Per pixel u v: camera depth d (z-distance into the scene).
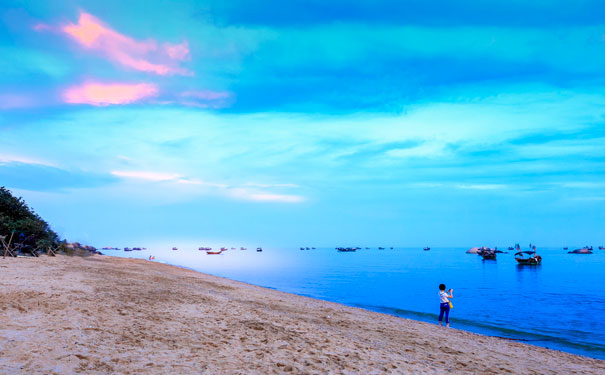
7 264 20.33
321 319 15.48
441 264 126.81
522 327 21.48
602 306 31.34
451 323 21.61
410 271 85.38
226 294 19.92
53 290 12.36
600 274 78.38
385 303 31.20
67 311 9.56
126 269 28.06
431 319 22.81
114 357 6.54
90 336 7.64
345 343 10.37
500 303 32.91
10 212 31.89
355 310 21.34
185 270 42.72
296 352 8.58
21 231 30.12
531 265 114.44
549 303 33.22
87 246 49.12
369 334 13.20
